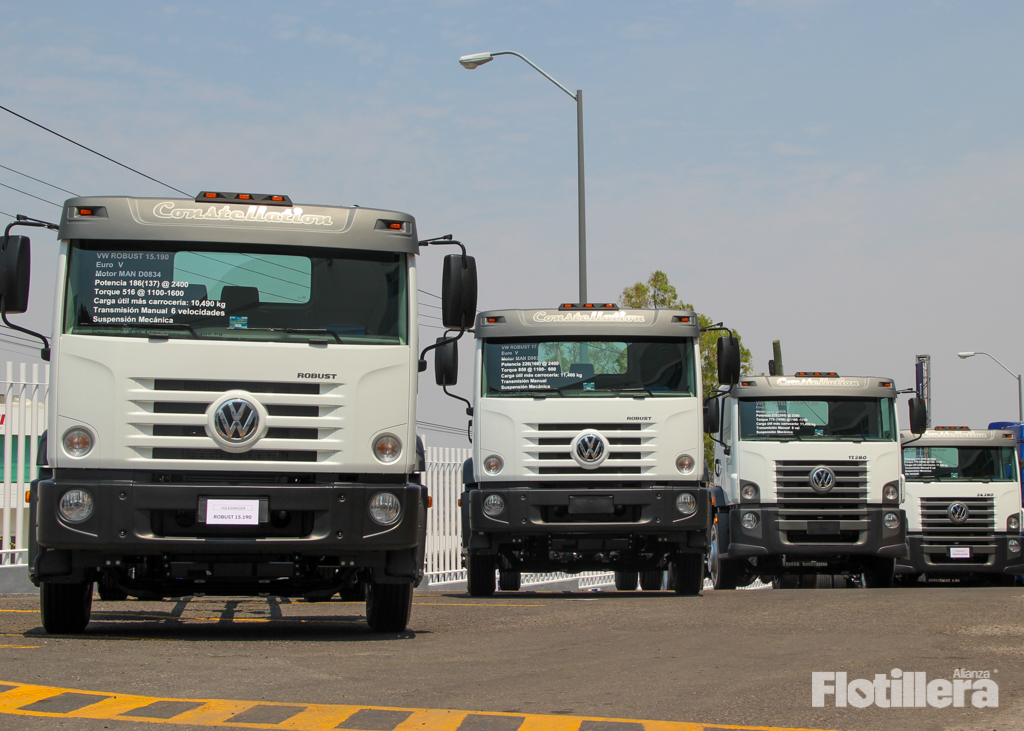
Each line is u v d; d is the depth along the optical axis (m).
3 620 10.58
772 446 19.03
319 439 8.52
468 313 8.97
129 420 8.38
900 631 9.51
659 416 14.05
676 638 9.09
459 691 6.39
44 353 8.72
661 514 13.93
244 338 8.52
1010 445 23.80
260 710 5.71
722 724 5.55
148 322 8.54
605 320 14.33
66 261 8.59
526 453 14.15
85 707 5.71
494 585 15.77
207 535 8.44
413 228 8.98
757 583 24.80
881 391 19.27
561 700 6.14
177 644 8.34
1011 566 23.42
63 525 8.34
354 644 8.60
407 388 8.71
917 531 23.53
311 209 8.84
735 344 14.16
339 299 8.73
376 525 8.52
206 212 8.73
